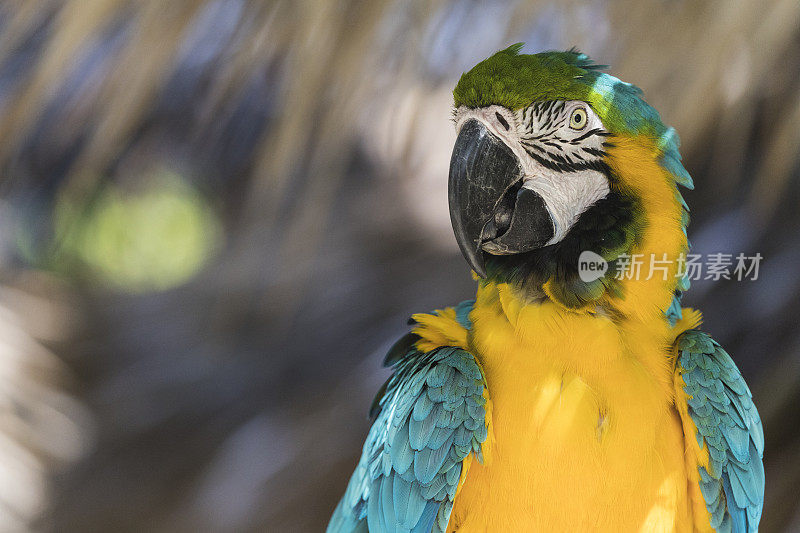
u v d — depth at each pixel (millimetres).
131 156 13641
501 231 4281
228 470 9195
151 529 9828
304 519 8414
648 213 4094
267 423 9516
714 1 5684
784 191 7730
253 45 6555
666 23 5938
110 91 6641
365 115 7129
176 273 17797
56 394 10742
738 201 8016
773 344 7414
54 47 6254
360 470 4750
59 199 12953
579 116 4160
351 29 6250
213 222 17422
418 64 6668
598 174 4160
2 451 9633
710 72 5855
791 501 6625
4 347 10484
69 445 10609
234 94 7297
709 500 4004
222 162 14664
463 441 3949
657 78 6090
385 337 9648
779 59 6207
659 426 3924
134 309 13555
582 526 3900
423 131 8734
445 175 11211
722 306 7738
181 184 17141
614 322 4031
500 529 3998
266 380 10531
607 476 3846
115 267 17281
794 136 6527
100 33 6500
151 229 17609
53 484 10164
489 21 6531
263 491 8766
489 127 4281
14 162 8250
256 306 11414
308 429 9086
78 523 9891
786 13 5504
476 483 4031
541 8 6066
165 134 12188
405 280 10273
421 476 4000
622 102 4152
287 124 6871
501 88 4227
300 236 8750
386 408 4578
